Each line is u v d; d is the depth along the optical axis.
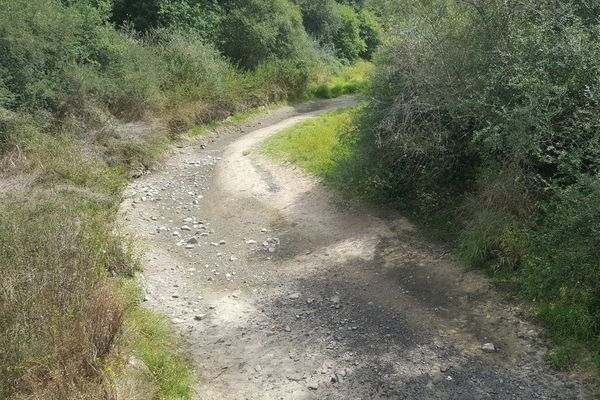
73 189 9.48
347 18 34.00
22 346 4.97
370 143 10.09
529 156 7.71
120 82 15.23
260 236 9.42
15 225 6.79
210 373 5.84
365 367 5.84
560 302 6.29
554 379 5.48
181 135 16.20
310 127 16.17
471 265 7.60
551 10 7.88
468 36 8.65
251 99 20.17
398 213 9.68
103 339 5.32
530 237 7.09
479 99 8.09
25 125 11.35
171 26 20.12
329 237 9.17
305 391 5.52
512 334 6.22
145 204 10.97
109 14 17.55
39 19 12.80
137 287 7.29
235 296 7.47
